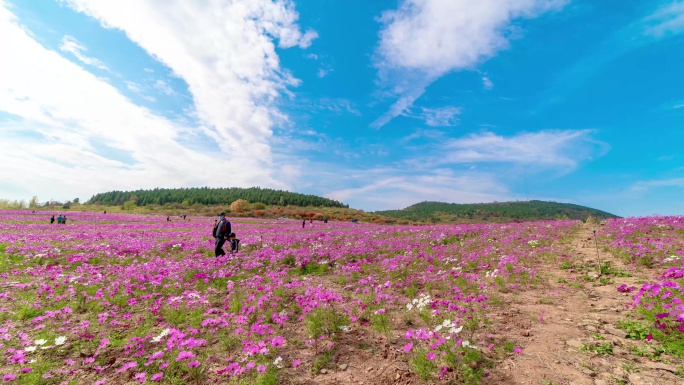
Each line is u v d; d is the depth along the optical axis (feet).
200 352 15.28
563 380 11.46
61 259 38.93
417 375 12.48
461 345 13.28
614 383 11.02
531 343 14.75
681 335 13.65
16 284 26.84
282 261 41.68
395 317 19.57
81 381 12.98
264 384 12.05
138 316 20.88
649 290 18.34
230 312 21.43
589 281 26.12
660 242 35.04
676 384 10.56
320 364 13.92
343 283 30.76
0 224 83.97
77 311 21.49
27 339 16.49
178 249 52.70
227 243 59.26
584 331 15.71
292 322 19.45
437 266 35.45
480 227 77.46
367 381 12.45
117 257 42.86
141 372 13.50
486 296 22.29
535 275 28.50
